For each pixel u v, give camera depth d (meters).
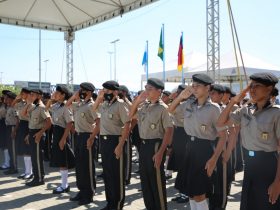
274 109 2.99
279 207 2.97
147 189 4.25
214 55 10.52
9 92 8.09
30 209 5.25
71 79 13.42
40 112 6.54
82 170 5.51
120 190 4.94
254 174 3.05
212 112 3.79
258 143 3.02
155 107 4.13
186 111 4.00
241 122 3.21
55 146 6.27
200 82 3.84
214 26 10.50
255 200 3.05
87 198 5.55
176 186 4.05
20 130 7.43
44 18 11.92
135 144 7.93
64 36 13.10
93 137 5.41
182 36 11.38
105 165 4.94
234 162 6.34
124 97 5.56
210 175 3.62
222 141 3.58
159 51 12.56
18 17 11.72
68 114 5.98
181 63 11.37
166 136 4.09
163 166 4.14
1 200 5.75
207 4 10.51
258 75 2.99
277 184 2.82
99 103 5.17
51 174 7.86
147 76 14.20
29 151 7.38
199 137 3.84
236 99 3.31
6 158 8.50
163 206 4.16
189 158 3.88
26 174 7.45
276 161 2.98
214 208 4.79
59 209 5.24
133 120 4.82
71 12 11.37
